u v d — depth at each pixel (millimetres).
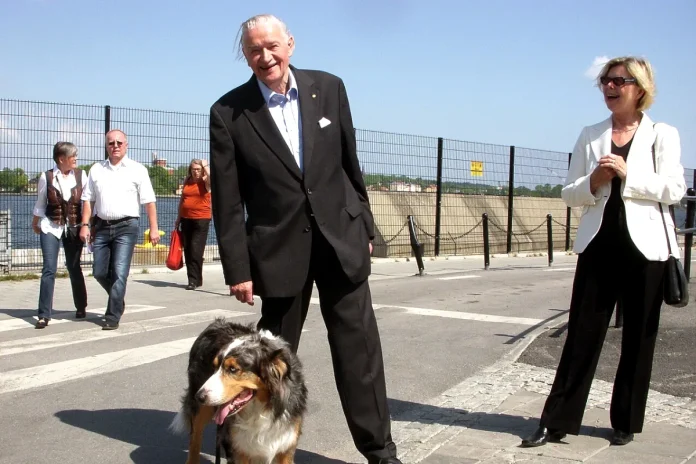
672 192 4336
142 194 8461
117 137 8195
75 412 5418
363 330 4113
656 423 4977
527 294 11445
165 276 13484
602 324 4504
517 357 7082
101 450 4691
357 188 4340
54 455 4594
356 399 4098
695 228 10352
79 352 7188
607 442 4625
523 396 5730
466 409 5438
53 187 8430
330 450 4723
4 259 12797
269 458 3846
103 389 5992
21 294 10922
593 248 4473
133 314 9359
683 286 4402
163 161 13789
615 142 4500
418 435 4863
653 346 4516
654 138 4414
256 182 4062
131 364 6758
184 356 7074
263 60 3938
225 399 3646
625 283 4488
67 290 11375
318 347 7512
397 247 17781
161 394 5879
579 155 4637
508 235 20250
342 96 4246
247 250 4078
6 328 8344
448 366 6805
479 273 14867
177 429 4648
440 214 18453
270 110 4055
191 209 11734
